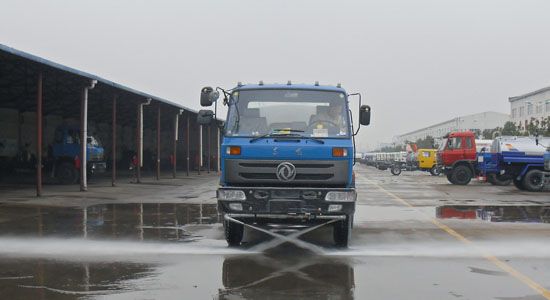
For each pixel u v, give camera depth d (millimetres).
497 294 5754
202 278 6387
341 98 8398
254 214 7672
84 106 18547
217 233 9828
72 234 9578
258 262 7320
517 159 21641
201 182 25562
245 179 7770
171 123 39469
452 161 25906
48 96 24438
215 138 42750
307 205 7645
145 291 5793
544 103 65688
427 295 5703
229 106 8383
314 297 5602
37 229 10094
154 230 10148
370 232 10055
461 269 6957
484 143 33875
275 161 7742
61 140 22312
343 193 7648
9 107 28781
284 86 8430
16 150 30406
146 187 21719
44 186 20734
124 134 41031
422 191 21062
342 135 8133
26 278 6309
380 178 33625
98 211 13141
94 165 23438
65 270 6750
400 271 6820
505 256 7824
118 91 21438
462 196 18516
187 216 12320
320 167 7766
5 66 17266
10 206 13789
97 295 5613
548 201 16625
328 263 7273
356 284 6145
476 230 10336
